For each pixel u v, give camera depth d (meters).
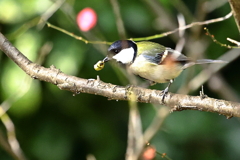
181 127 9.98
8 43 5.86
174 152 9.87
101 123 10.45
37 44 8.83
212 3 8.36
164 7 9.86
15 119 9.92
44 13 8.49
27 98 8.87
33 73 5.72
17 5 8.86
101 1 9.34
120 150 10.40
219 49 10.48
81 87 5.62
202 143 10.10
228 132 10.23
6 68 8.85
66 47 8.89
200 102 5.19
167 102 5.46
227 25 10.27
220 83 9.91
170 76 7.59
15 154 7.21
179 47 7.89
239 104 5.00
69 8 8.09
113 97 5.61
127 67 7.71
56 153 9.90
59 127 10.14
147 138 6.89
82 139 10.26
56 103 10.02
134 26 9.62
